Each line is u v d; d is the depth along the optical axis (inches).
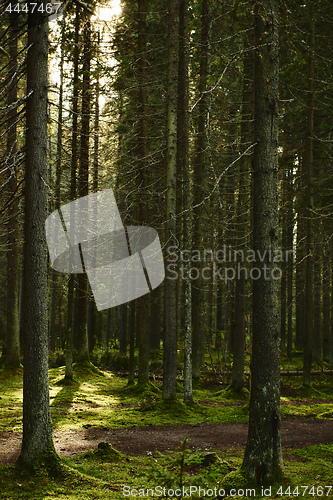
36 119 266.4
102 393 607.2
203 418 483.2
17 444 338.0
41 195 264.7
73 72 619.8
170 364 515.2
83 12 502.6
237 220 609.9
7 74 283.1
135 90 588.4
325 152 661.3
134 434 403.5
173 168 527.5
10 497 217.6
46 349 261.0
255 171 248.8
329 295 969.5
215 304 1247.5
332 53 611.8
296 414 518.6
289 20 256.1
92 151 582.2
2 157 277.9
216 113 510.3
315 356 944.9
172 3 524.1
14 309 738.2
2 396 556.1
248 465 230.5
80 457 311.3
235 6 249.4
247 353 1034.7
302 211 690.8
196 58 622.5
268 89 248.7
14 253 738.2
